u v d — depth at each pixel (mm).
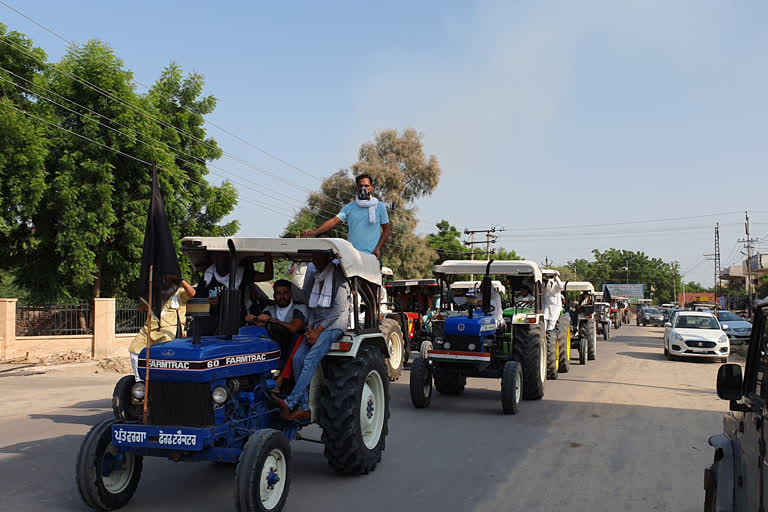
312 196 44812
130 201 19344
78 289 20562
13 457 7027
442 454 7293
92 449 4953
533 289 13172
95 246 19312
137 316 19688
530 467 6727
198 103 23312
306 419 5906
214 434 4762
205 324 6031
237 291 5391
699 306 44688
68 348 17828
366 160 44906
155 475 6371
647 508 5410
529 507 5406
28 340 17266
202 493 5742
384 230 7664
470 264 12164
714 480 4207
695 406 10766
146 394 4914
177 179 20484
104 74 19125
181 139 22328
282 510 5211
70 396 11594
